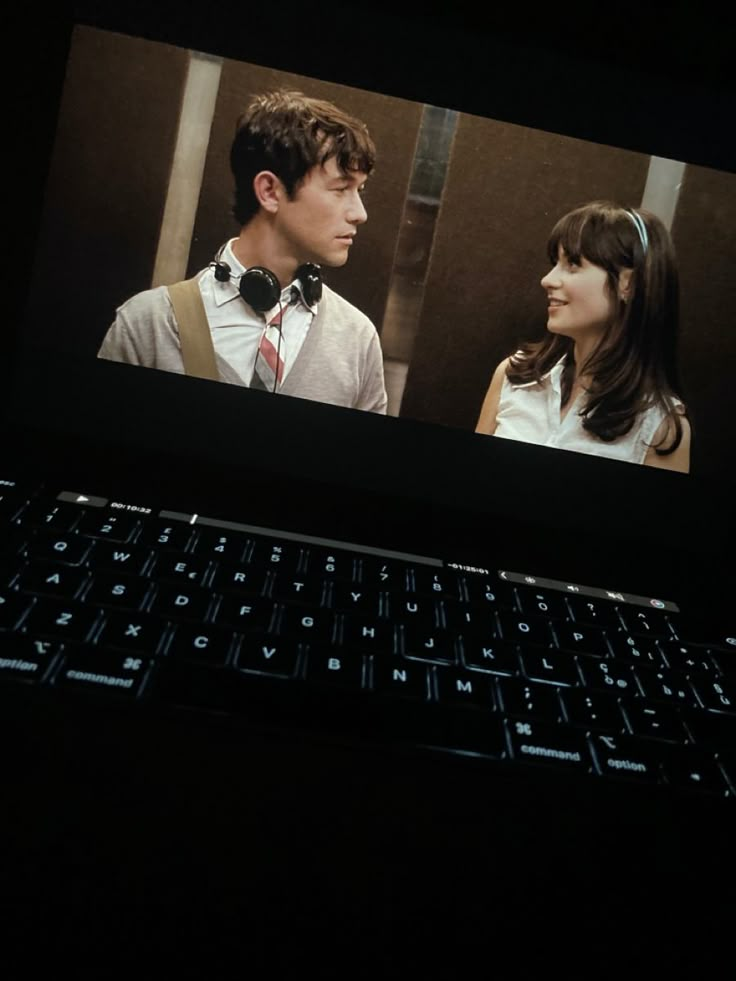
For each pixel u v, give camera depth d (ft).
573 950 1.09
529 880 1.15
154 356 1.91
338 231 1.94
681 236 1.97
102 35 1.84
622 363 1.97
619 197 1.94
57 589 1.44
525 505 1.95
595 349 1.97
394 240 1.95
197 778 1.19
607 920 1.12
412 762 1.28
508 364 1.98
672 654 1.67
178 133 1.88
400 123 1.91
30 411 1.86
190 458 1.88
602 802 1.28
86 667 1.29
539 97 1.89
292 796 1.20
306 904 1.08
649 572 1.90
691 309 1.99
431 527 1.88
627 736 1.40
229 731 1.26
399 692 1.39
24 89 1.83
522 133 1.92
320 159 1.90
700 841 1.25
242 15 1.84
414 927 1.08
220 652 1.38
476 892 1.13
